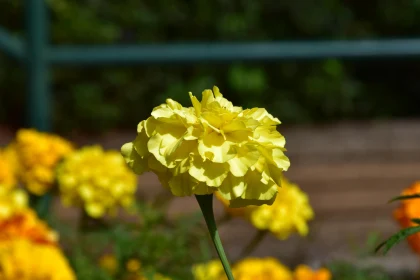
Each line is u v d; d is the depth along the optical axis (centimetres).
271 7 802
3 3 787
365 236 569
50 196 327
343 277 293
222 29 794
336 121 808
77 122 757
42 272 189
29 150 302
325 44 422
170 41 800
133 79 773
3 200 248
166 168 132
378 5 820
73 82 761
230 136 133
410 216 229
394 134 655
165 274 253
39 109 419
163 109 135
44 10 418
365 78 826
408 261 358
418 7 816
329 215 604
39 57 417
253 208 262
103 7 789
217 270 250
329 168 627
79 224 294
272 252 455
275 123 139
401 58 425
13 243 193
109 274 260
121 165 295
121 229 267
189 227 267
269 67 793
